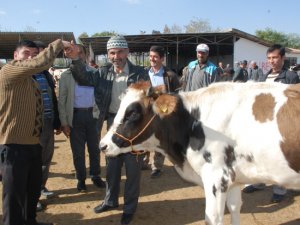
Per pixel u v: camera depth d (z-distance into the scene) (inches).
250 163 147.9
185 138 159.2
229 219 202.8
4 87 156.9
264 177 148.1
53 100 222.1
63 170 294.2
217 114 150.8
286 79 215.5
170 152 167.3
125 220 197.5
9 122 160.2
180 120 159.0
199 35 1092.5
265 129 142.5
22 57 174.1
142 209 218.2
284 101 142.1
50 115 216.5
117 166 205.5
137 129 161.0
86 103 235.1
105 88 197.8
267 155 142.6
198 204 224.2
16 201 166.4
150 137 163.8
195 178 168.6
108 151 165.2
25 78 157.6
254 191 244.2
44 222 200.8
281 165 141.6
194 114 156.2
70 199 233.1
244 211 214.4
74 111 234.4
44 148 219.0
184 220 203.2
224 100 151.6
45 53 152.1
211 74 265.4
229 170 150.5
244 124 146.2
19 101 159.8
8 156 162.6
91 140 243.3
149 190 249.4
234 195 169.9
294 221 199.9
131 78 195.6
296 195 236.2
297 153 137.6
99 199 232.7
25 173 167.0
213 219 151.8
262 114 143.9
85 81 198.5
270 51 221.0
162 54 263.1
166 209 217.8
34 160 177.2
